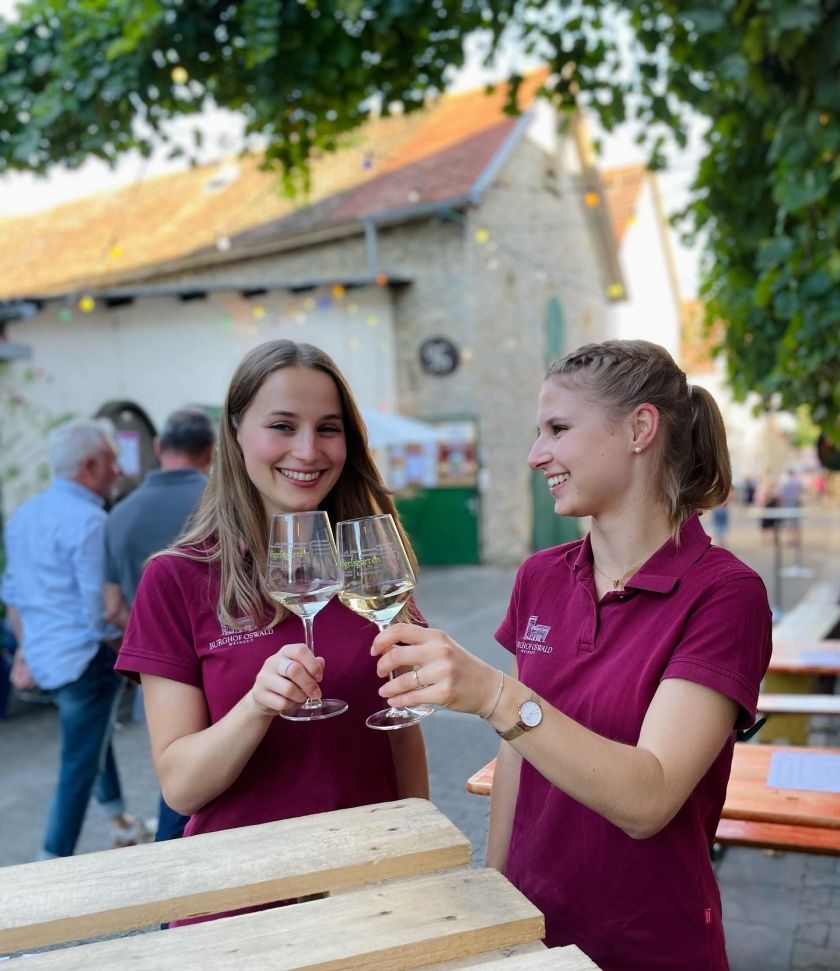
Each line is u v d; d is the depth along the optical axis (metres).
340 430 1.73
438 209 12.66
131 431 8.63
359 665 1.63
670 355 1.46
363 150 15.87
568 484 1.42
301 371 1.66
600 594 1.48
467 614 9.25
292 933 1.03
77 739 3.50
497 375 13.98
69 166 5.03
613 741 1.21
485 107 15.80
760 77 3.34
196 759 1.44
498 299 14.02
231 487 1.70
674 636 1.31
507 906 1.08
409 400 13.70
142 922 1.08
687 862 1.35
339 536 1.44
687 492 1.45
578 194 17.20
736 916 3.22
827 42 3.09
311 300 12.41
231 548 1.63
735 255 4.52
